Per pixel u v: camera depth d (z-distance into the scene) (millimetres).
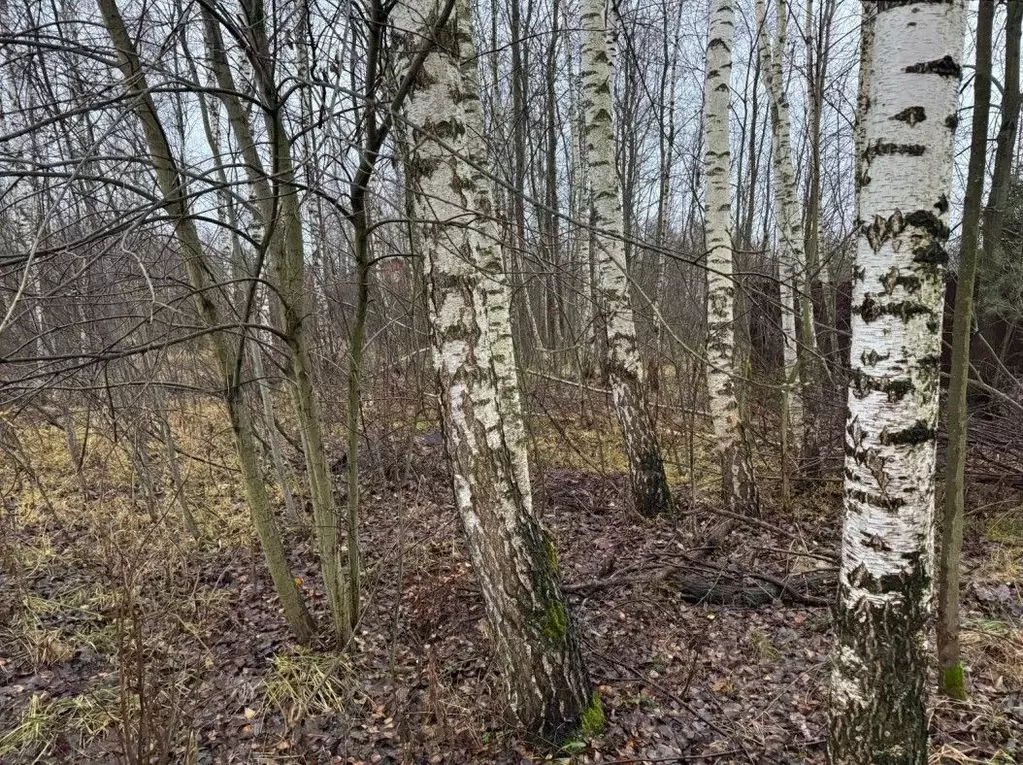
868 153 1958
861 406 2061
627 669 3551
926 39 1812
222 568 4891
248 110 3352
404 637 3941
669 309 8930
